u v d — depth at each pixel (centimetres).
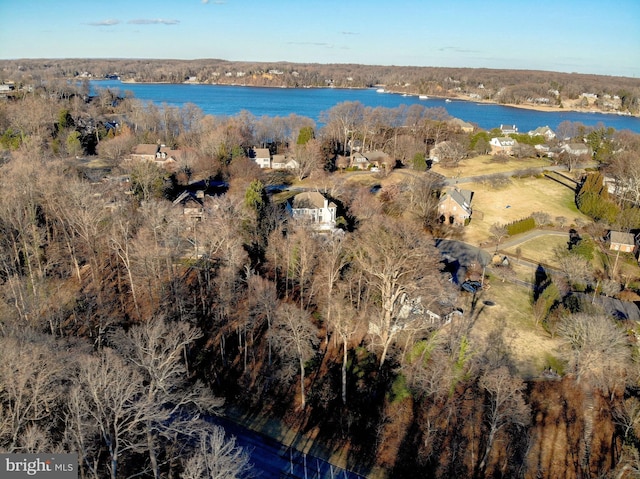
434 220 9900
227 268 5916
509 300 7169
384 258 5641
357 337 6062
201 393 4569
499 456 4666
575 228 10194
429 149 16000
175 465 3988
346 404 5238
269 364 5503
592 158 16038
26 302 5500
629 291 7544
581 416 5112
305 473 4453
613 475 4428
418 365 5347
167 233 6600
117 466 3891
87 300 5950
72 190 7062
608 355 5288
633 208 10225
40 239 6925
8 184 7238
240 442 4728
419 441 4869
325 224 8225
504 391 4456
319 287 6250
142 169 9231
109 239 6875
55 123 14875
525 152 15988
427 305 5778
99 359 3750
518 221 9925
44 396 3381
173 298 6041
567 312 6275
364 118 16100
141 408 3578
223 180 11462
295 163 12769
